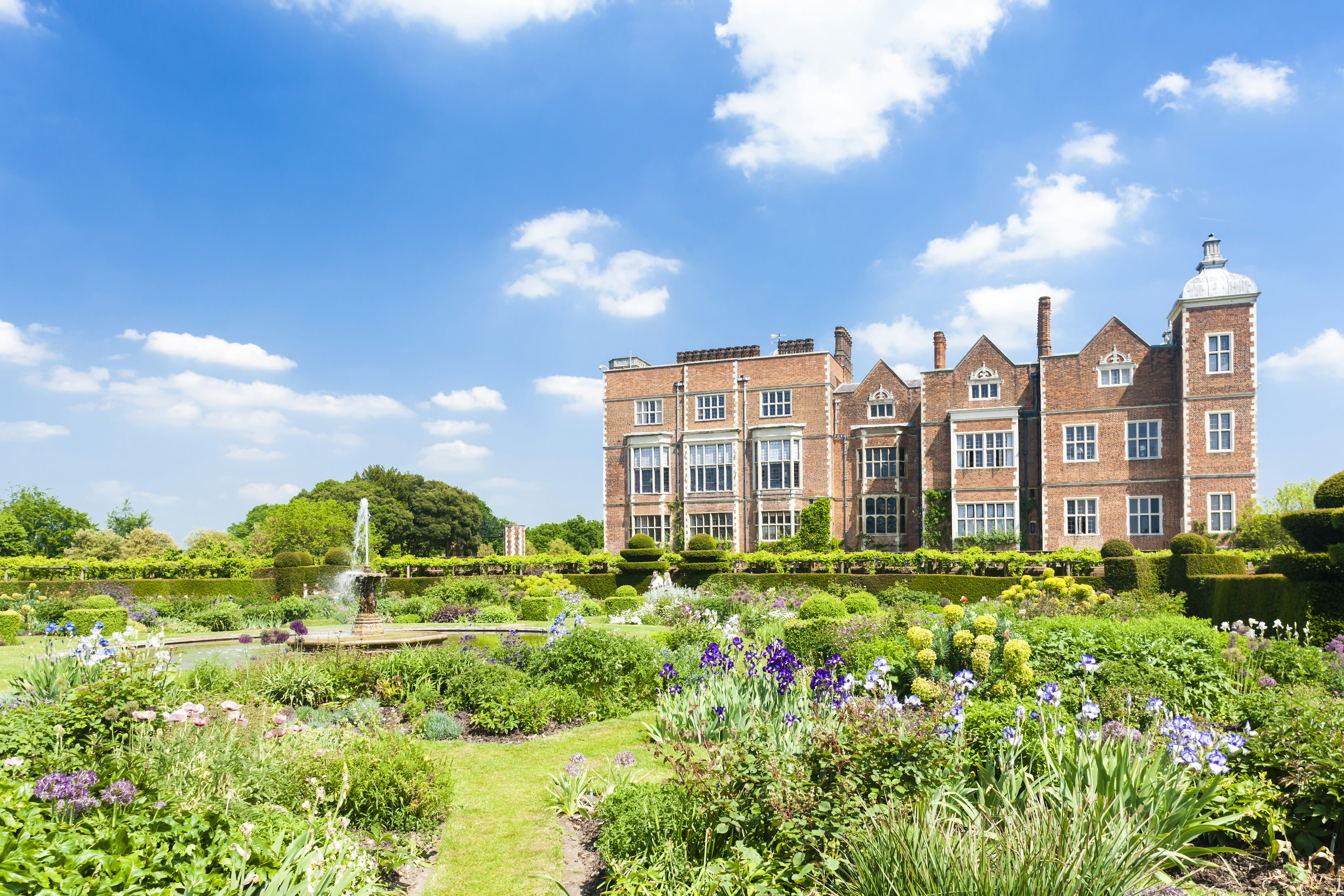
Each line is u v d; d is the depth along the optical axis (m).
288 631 18.80
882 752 5.32
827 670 7.08
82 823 3.95
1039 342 35.44
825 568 31.09
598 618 24.20
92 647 8.48
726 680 8.44
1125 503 33.00
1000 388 36.03
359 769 6.55
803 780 5.18
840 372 42.75
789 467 39.38
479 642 16.05
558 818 7.02
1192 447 31.33
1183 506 31.31
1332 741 5.70
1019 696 8.79
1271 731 6.18
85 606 23.44
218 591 33.44
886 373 39.09
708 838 5.10
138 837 3.77
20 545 58.44
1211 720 8.20
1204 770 5.68
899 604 19.06
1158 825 4.89
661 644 14.04
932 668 9.85
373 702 10.56
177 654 15.65
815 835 4.71
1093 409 33.78
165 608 25.92
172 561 39.25
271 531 50.25
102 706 6.59
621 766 7.93
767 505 39.44
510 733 10.04
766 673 8.20
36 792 4.14
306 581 33.59
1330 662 10.85
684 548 40.91
